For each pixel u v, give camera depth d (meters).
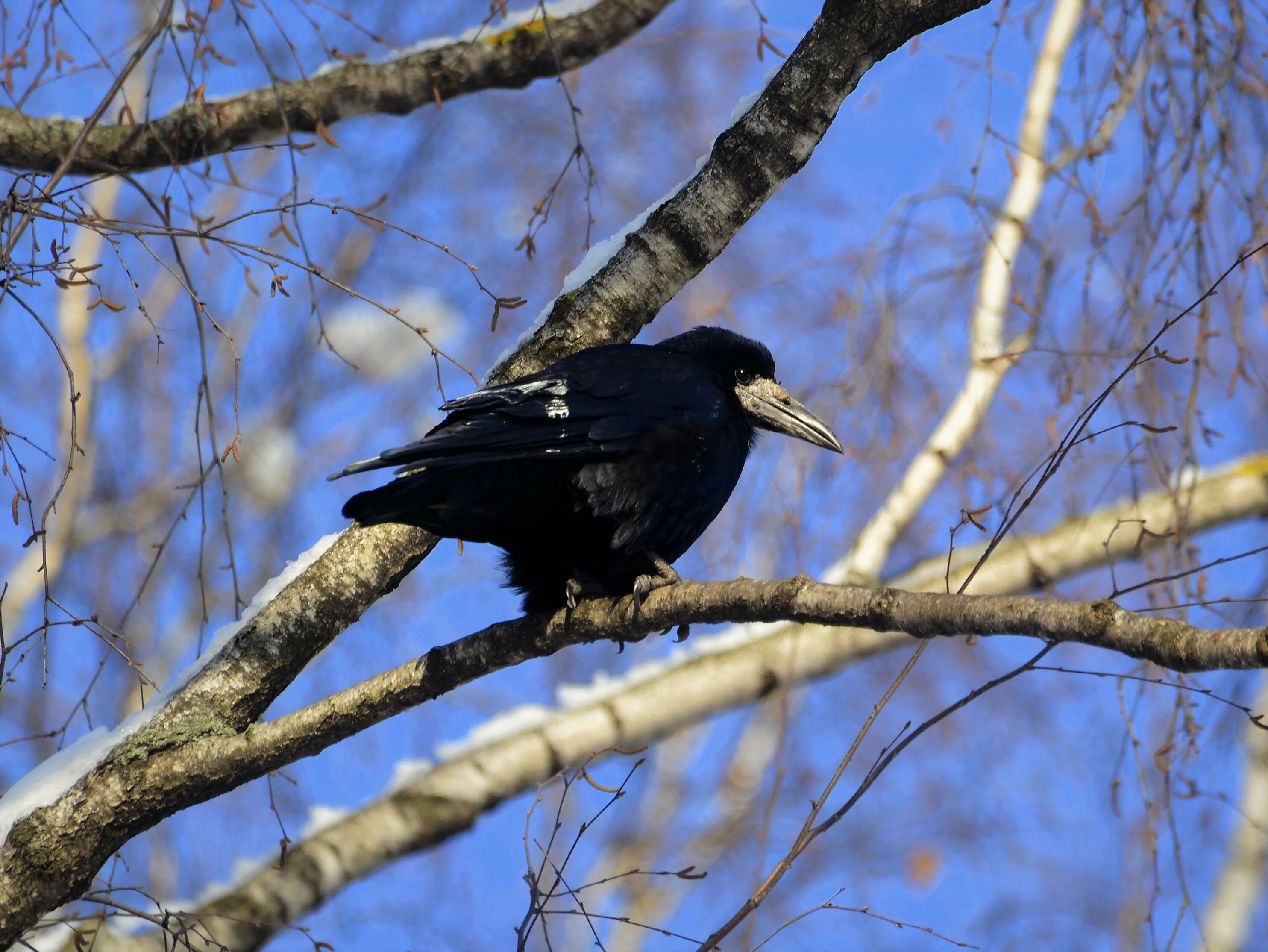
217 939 9.97
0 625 7.72
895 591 6.66
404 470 8.32
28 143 10.84
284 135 11.52
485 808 11.20
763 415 11.06
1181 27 10.66
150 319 7.91
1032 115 12.88
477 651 8.31
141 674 8.40
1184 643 5.54
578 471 8.95
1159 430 7.30
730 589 7.39
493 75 11.81
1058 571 12.35
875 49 9.55
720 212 9.78
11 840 8.05
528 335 9.91
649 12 11.91
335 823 10.94
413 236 8.16
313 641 8.92
